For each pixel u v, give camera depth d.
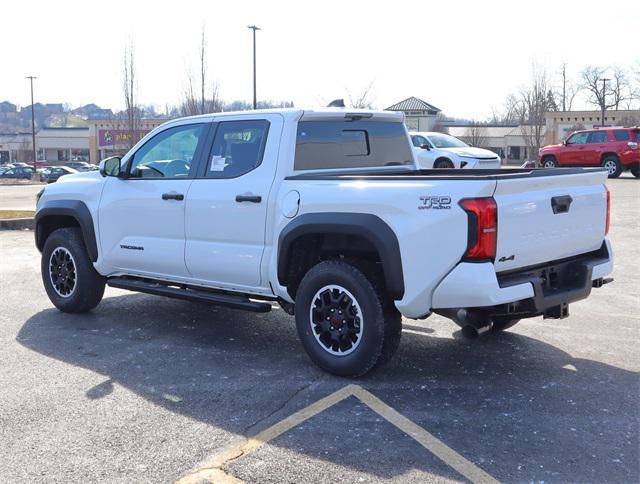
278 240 5.54
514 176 4.81
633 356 5.90
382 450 4.12
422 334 6.63
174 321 7.17
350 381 5.30
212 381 5.33
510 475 3.81
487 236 4.62
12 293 8.49
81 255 7.21
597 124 52.84
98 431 4.42
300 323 5.50
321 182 5.34
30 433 4.39
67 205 7.19
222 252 5.95
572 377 5.37
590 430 4.38
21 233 14.30
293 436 4.32
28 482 3.79
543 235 5.06
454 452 4.08
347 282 5.16
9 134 115.56
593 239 5.66
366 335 5.12
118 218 6.80
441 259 4.74
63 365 5.72
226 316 7.39
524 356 5.92
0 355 5.98
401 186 4.92
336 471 3.87
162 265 6.48
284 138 5.71
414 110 48.16
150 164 6.66
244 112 6.02
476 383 5.25
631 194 19.03
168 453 4.11
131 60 38.84
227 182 5.94
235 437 4.33
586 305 7.72
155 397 5.00
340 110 6.06
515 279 4.90
